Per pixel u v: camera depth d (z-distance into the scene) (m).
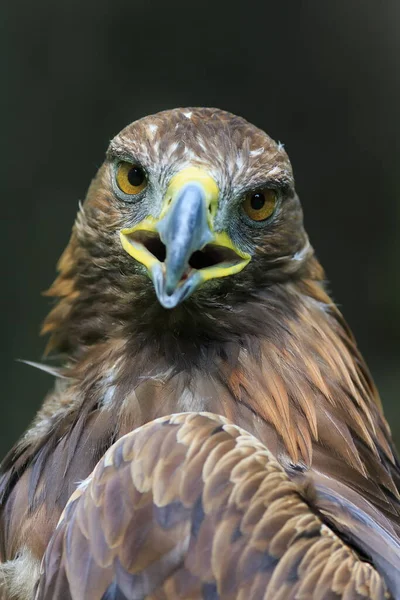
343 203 21.08
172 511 5.37
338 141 20.98
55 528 6.01
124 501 5.47
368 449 6.73
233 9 20.30
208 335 6.76
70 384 7.14
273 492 5.42
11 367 19.11
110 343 7.07
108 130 20.34
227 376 6.59
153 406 6.46
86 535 5.52
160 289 6.30
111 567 5.40
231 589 5.21
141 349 6.83
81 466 6.32
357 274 21.09
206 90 20.45
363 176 21.05
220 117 7.07
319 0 20.64
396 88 21.27
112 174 7.03
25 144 20.08
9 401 18.94
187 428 5.62
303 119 20.86
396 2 21.16
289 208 7.13
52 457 6.50
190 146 6.75
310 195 20.95
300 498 5.54
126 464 5.57
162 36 20.31
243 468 5.46
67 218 19.98
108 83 20.30
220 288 6.78
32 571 6.14
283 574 5.20
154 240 6.80
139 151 6.83
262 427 6.40
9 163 20.00
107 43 20.30
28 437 6.90
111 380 6.76
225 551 5.27
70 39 20.19
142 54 20.33
